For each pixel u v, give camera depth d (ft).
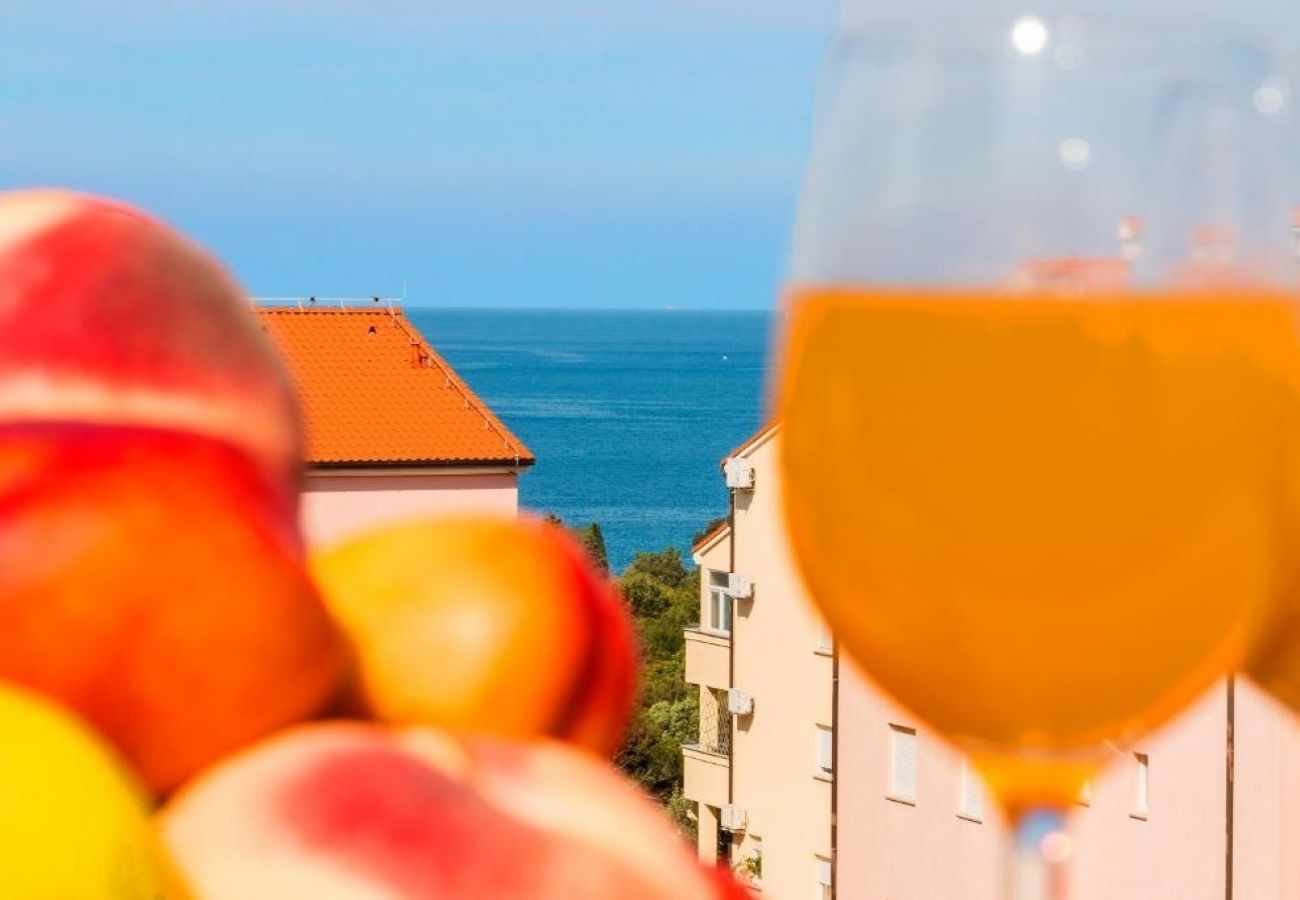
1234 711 41.04
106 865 1.61
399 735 2.11
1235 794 40.91
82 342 2.06
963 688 2.08
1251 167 2.11
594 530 111.45
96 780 1.65
